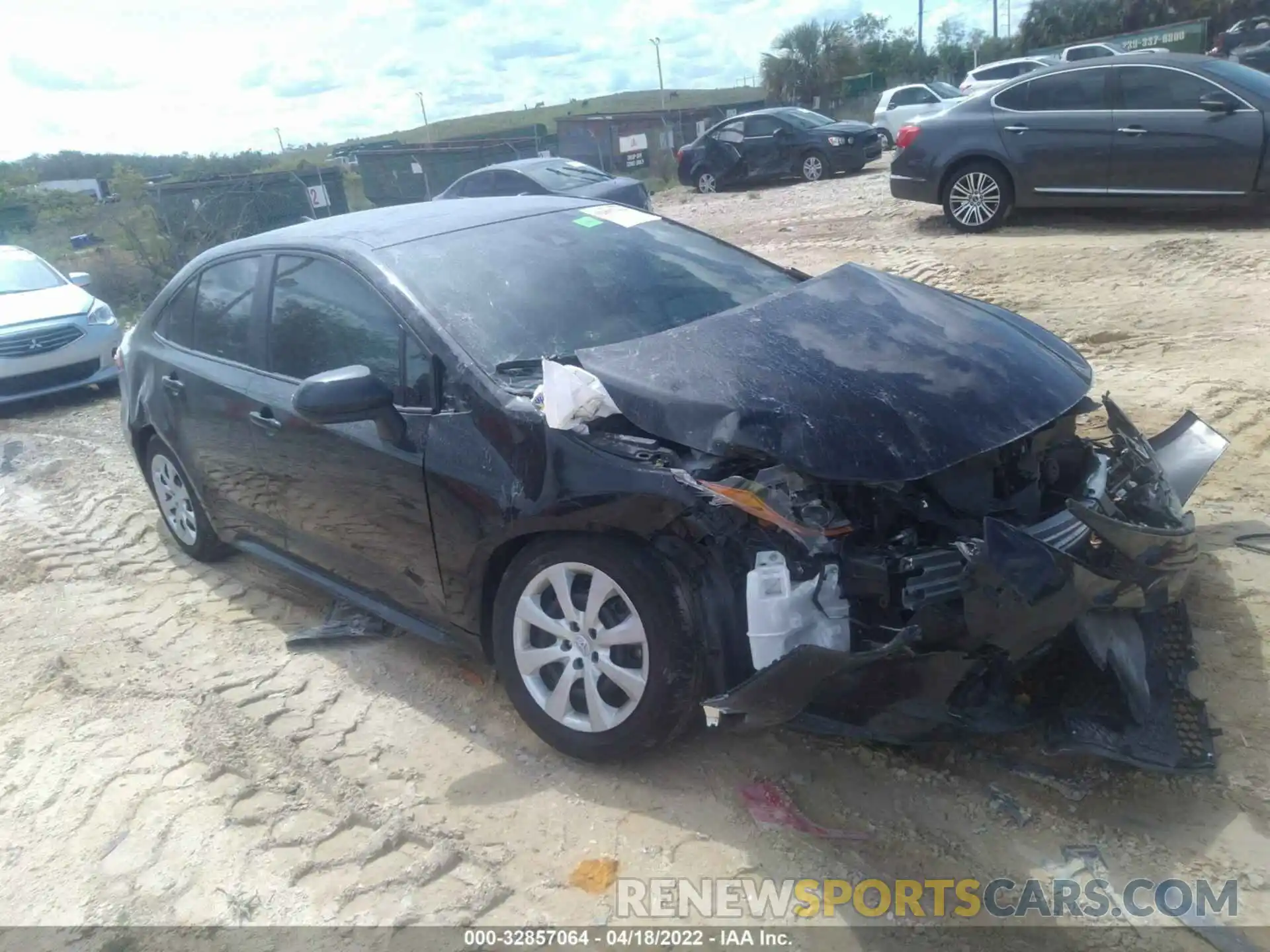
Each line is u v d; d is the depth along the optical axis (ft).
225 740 12.19
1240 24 100.07
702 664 10.02
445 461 11.39
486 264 13.09
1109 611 9.55
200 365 15.49
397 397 12.17
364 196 89.25
